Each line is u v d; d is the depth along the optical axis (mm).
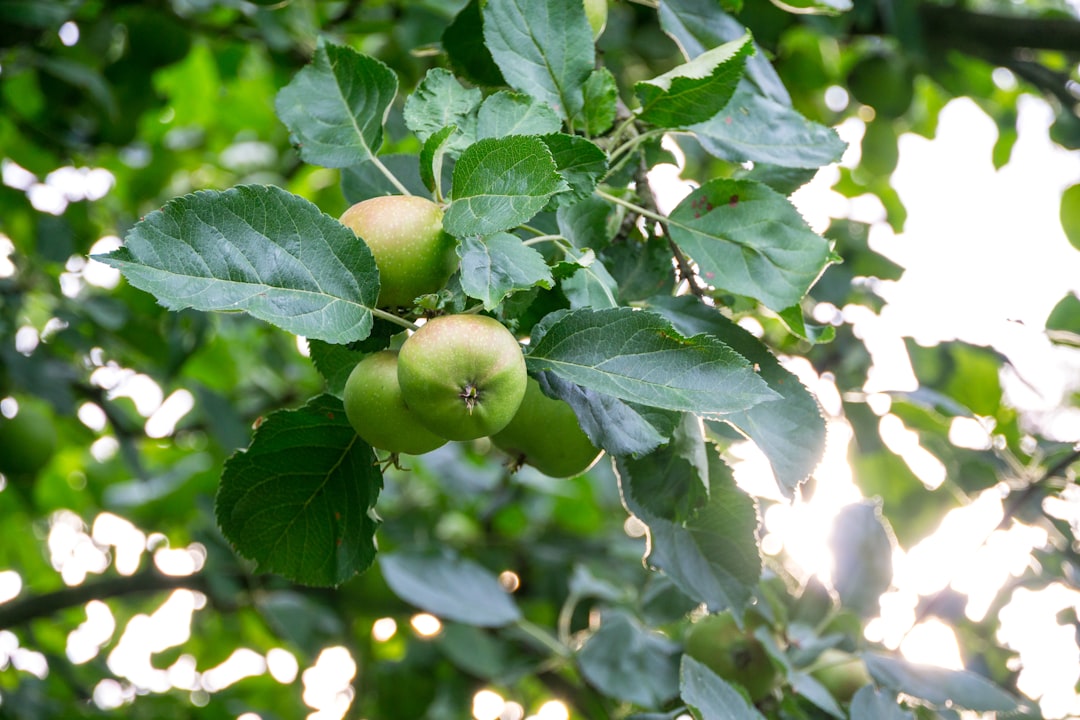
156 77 2855
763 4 1772
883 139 2375
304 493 1219
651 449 1168
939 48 2244
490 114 1208
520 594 2580
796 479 1227
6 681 2783
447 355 1131
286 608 2273
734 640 1454
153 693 2596
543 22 1254
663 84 1236
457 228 1149
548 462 1232
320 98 1261
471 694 2436
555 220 1273
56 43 2363
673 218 1271
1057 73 2227
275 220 1146
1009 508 1603
